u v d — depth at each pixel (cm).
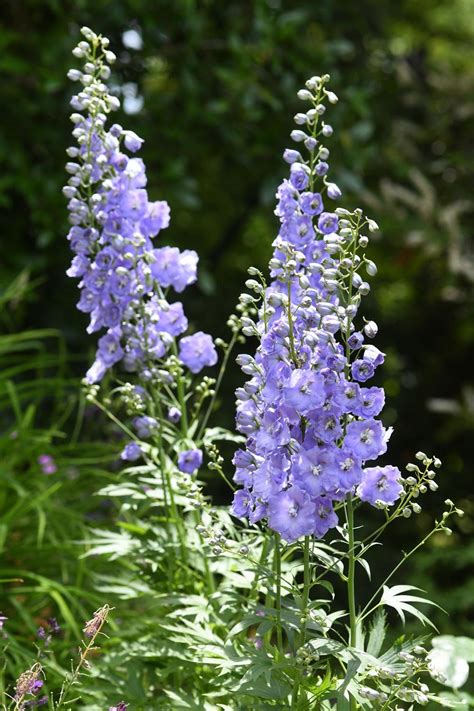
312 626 293
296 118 316
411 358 1000
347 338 278
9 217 692
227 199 920
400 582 732
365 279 984
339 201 764
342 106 737
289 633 292
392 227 838
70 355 713
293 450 270
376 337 985
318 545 326
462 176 904
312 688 288
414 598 283
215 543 296
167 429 373
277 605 295
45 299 732
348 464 271
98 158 345
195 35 686
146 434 362
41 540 444
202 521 348
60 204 659
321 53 729
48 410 669
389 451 955
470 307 961
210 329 828
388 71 858
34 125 662
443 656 359
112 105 353
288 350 275
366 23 842
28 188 643
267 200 720
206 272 725
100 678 375
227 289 879
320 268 282
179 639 333
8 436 507
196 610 335
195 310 836
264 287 300
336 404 270
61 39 648
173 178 690
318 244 310
